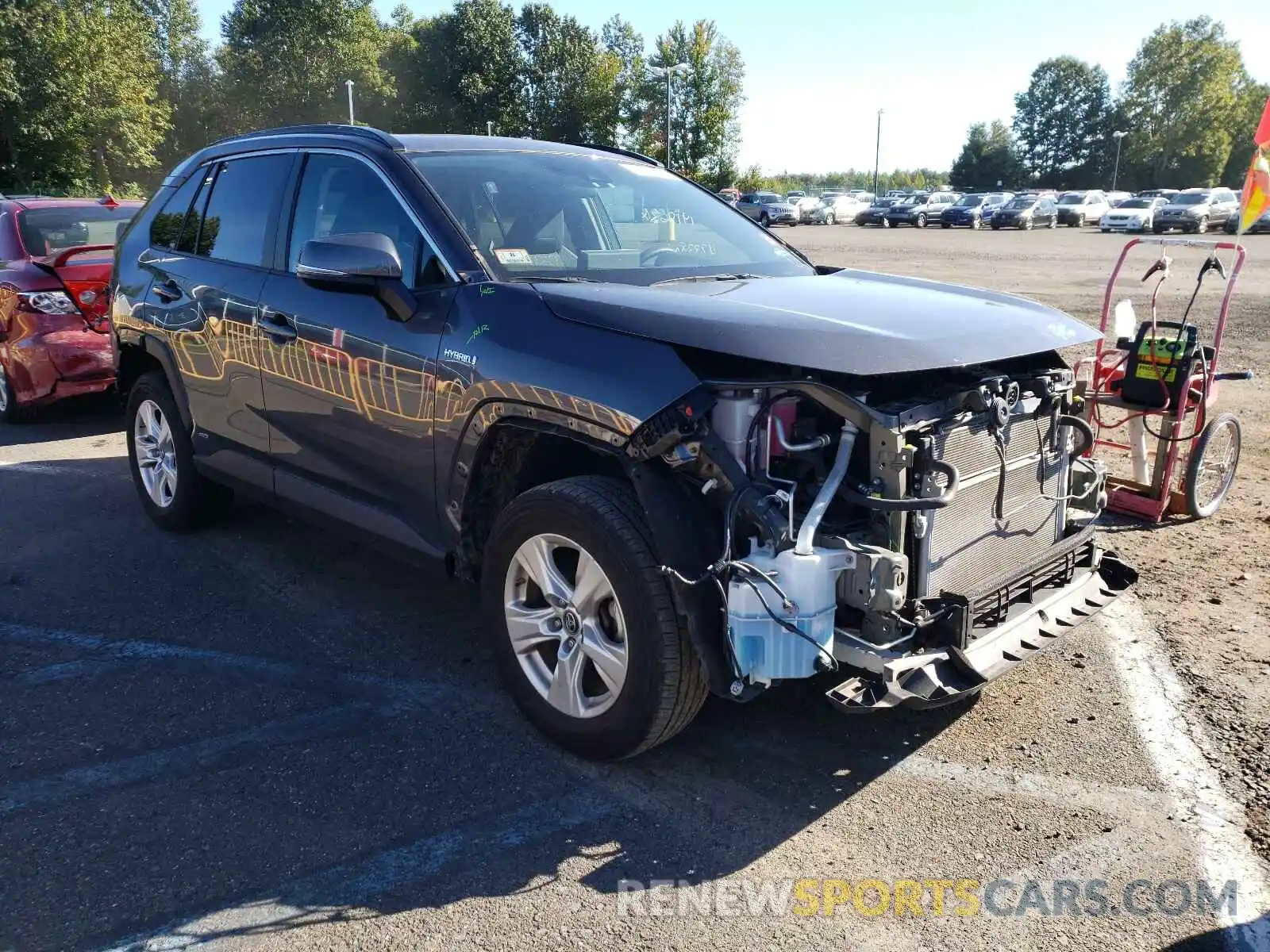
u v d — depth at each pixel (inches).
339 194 164.7
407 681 153.9
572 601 126.1
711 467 113.6
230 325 178.7
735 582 109.4
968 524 124.8
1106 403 234.2
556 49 3053.6
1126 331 231.6
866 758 133.0
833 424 120.5
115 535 218.5
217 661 159.9
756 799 123.7
